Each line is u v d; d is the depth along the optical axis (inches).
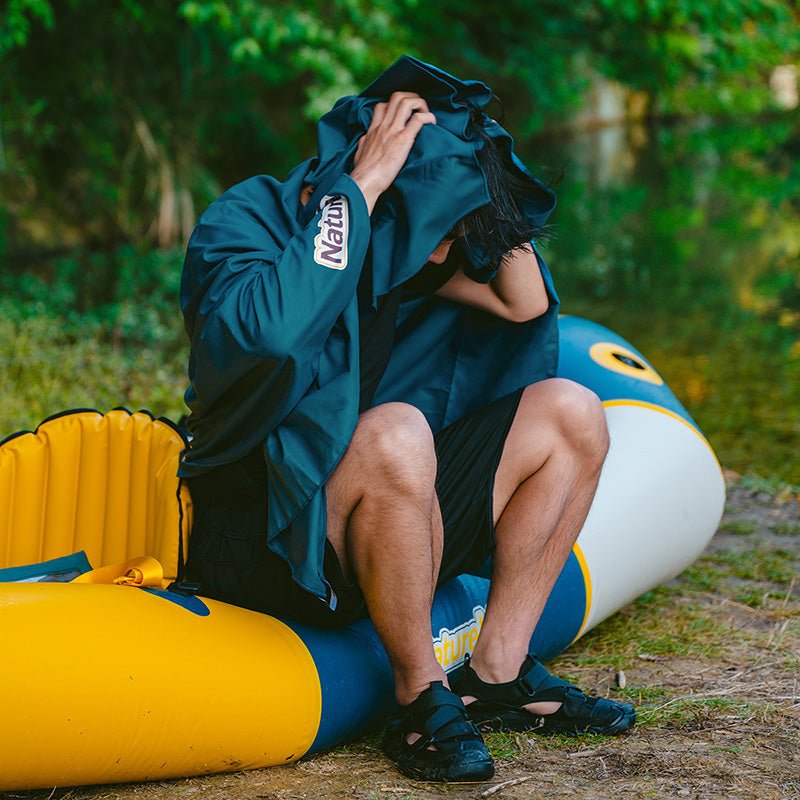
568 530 107.3
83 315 326.3
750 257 497.7
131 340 308.8
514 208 100.6
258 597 100.8
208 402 96.3
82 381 249.4
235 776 96.5
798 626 137.4
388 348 101.3
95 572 101.7
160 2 414.9
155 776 93.1
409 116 99.7
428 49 558.3
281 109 587.8
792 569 159.6
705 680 120.3
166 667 90.0
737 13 506.3
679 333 345.7
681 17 500.1
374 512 93.7
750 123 1210.6
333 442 92.1
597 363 149.3
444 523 103.7
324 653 100.1
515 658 106.3
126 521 116.1
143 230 448.8
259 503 98.7
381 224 97.8
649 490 134.0
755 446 235.3
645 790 94.4
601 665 125.8
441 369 113.7
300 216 101.6
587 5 582.2
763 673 122.2
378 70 437.4
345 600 99.4
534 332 112.8
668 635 134.5
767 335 341.4
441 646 108.4
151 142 429.7
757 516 187.5
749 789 94.8
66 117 425.4
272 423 93.5
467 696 106.6
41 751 86.2
